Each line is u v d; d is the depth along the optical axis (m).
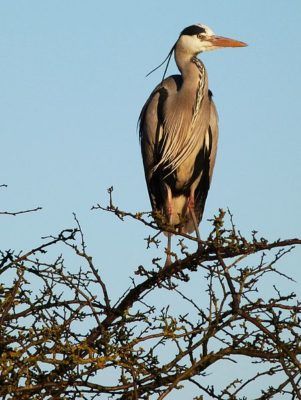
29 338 8.52
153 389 8.77
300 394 7.87
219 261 9.10
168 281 10.24
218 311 8.89
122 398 8.77
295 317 8.88
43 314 8.80
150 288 10.24
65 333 8.85
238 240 9.37
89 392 8.59
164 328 8.75
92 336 9.07
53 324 8.76
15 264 9.19
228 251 9.67
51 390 8.48
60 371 8.56
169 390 8.27
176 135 15.64
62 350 8.34
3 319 8.63
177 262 10.16
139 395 8.77
